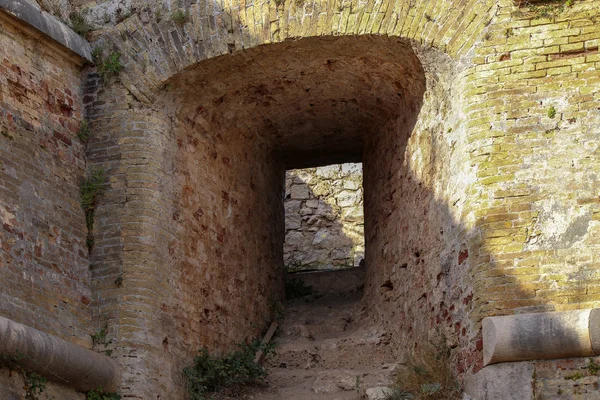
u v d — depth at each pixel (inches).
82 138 440.8
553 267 387.9
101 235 429.7
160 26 446.6
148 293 420.8
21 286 386.6
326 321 522.9
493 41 414.0
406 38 423.5
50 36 426.6
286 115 503.2
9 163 396.2
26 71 417.1
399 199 483.2
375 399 421.1
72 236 421.7
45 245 405.1
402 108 476.1
